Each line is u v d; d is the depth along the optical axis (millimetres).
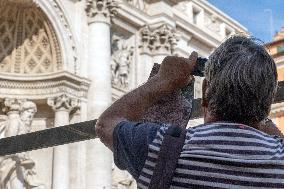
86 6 27906
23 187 23672
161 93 2855
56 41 26469
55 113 25797
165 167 2482
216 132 2559
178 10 35812
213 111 2672
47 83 25891
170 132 2590
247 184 2387
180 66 2877
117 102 2857
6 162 23250
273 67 2652
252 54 2641
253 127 2660
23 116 24516
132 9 31156
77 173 25953
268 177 2398
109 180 26453
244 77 2582
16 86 25688
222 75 2623
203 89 2814
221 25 41188
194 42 37219
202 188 2410
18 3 25781
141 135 2621
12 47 26812
